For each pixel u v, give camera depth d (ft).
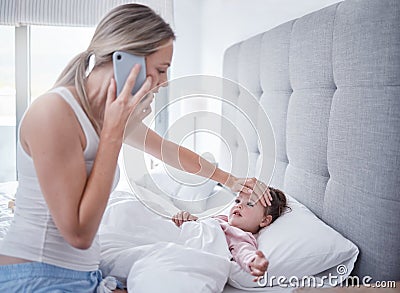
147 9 3.54
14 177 11.19
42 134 3.26
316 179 5.81
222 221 5.59
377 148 4.60
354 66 4.93
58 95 3.39
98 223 3.34
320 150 5.69
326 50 5.53
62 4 10.36
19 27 10.76
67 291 3.71
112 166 3.33
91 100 3.56
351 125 4.99
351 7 5.06
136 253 4.52
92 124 3.53
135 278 4.07
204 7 10.59
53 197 3.26
